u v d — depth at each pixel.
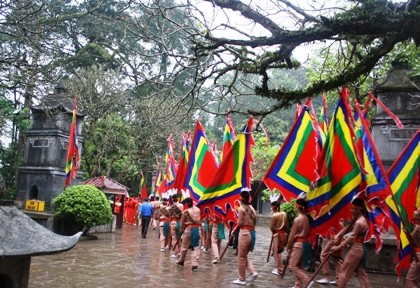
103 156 28.48
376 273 12.39
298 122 9.74
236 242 15.37
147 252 14.88
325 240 14.20
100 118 27.09
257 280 10.62
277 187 9.70
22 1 12.12
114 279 9.90
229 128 14.76
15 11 11.35
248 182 11.45
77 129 21.17
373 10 6.58
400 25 6.56
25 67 11.98
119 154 28.23
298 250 8.53
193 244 11.80
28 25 11.24
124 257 13.46
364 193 7.95
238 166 11.47
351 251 7.82
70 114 20.66
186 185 13.92
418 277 7.81
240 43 7.41
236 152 11.46
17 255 3.42
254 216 10.12
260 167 26.33
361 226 7.78
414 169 8.98
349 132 8.20
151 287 9.22
